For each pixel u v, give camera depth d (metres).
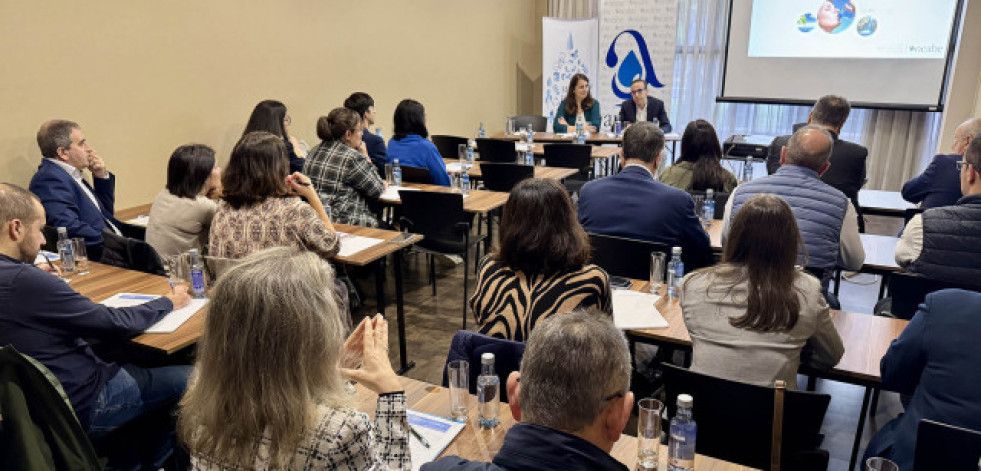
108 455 2.03
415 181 4.58
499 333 1.81
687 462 1.37
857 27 6.89
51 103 3.66
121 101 4.02
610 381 0.99
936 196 3.52
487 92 7.80
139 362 2.51
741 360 1.75
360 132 4.09
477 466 0.99
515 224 1.79
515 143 5.89
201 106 4.51
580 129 6.18
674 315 2.26
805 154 2.58
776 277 1.71
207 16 4.45
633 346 2.49
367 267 4.11
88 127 3.86
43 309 1.81
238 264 1.06
